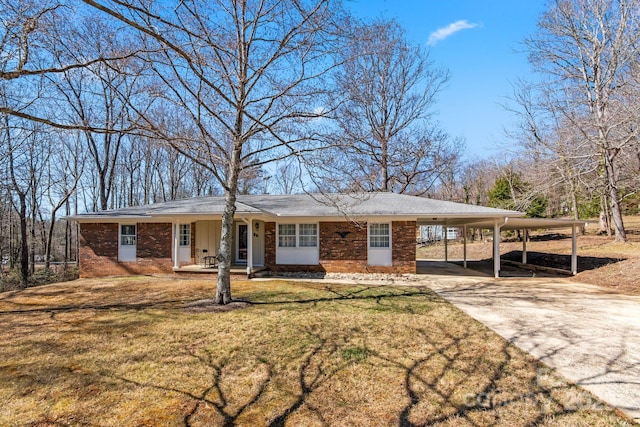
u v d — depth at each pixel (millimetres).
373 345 5902
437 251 30953
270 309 8406
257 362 5262
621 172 20078
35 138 21281
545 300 9766
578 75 19984
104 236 16344
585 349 5672
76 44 6102
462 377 4660
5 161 20516
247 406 4035
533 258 20188
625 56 17016
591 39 19000
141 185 33812
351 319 7484
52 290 11742
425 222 18828
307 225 15633
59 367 5133
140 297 10258
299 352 5625
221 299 8930
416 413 3820
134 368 5086
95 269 16281
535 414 3744
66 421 3750
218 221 17344
